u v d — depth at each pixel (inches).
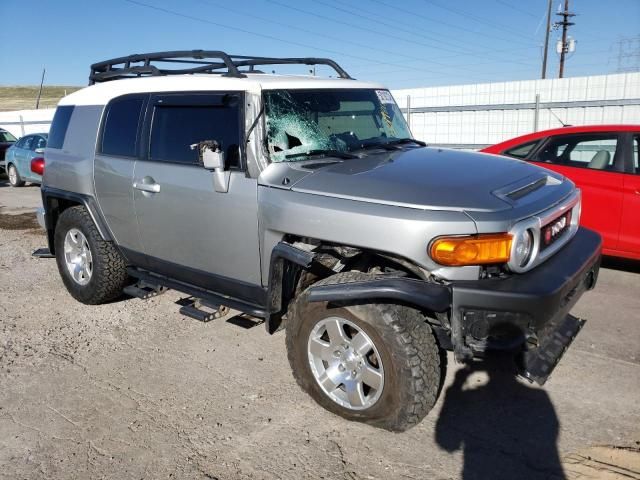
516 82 477.1
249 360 162.9
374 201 120.4
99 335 184.1
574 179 233.3
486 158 154.1
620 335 170.1
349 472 112.0
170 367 159.8
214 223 150.7
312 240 134.0
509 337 112.6
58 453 121.6
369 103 173.2
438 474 110.3
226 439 124.6
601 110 425.1
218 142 149.9
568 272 122.4
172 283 176.4
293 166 139.6
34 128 1024.9
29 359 167.5
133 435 127.3
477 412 131.5
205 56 166.4
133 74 199.3
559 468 110.6
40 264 274.4
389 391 118.0
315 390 132.0
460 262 112.0
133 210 176.2
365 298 117.3
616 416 127.6
